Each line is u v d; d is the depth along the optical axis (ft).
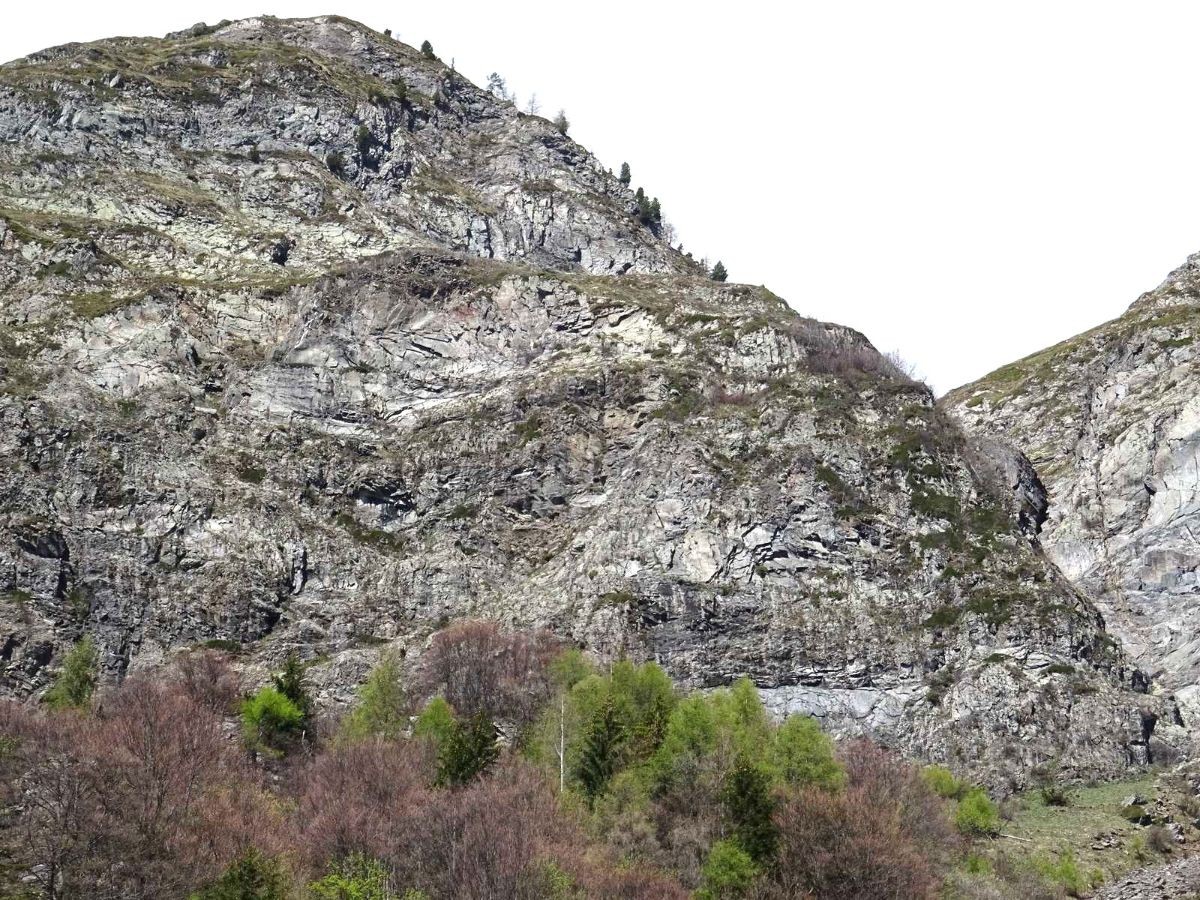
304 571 361.51
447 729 272.10
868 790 257.14
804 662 327.47
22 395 375.66
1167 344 427.33
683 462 362.12
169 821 231.50
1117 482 388.78
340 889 212.84
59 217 473.67
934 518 356.79
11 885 218.59
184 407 390.42
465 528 371.97
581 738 265.34
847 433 374.22
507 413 396.37
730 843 233.96
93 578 344.69
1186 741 314.55
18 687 317.22
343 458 387.96
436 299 435.12
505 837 222.69
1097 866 257.96
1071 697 313.53
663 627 334.03
